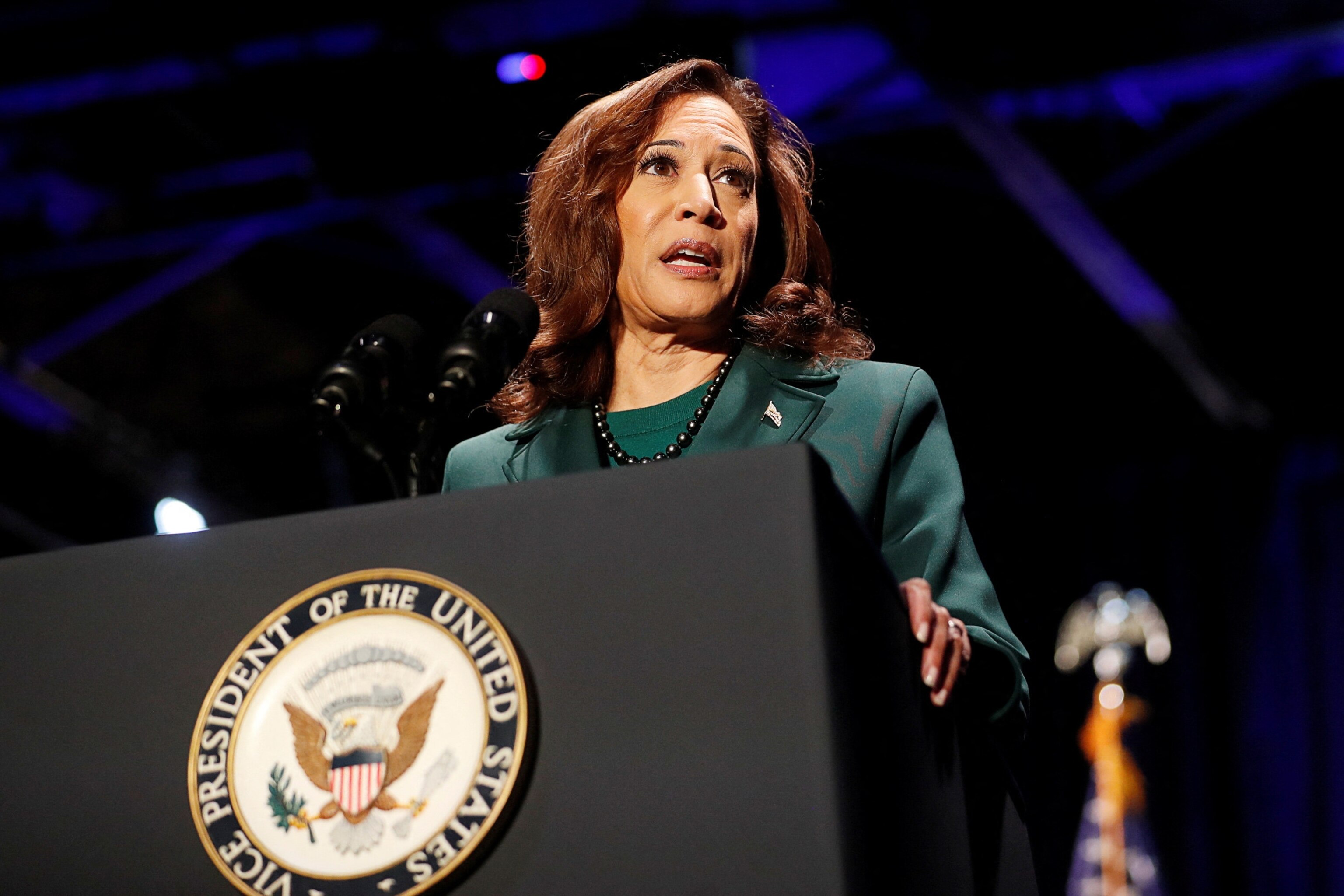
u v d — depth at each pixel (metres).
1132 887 30.88
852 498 6.17
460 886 3.69
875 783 3.78
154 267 30.36
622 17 21.30
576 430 6.98
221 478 32.84
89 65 23.83
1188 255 29.09
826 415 6.49
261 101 24.38
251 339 31.83
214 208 28.47
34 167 27.02
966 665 4.86
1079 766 32.72
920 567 6.06
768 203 7.98
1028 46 23.58
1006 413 33.12
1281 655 32.88
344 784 3.79
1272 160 27.22
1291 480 33.19
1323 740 32.00
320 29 22.64
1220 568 33.62
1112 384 32.50
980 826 5.17
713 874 3.54
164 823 4.00
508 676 3.78
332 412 5.68
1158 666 33.53
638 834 3.62
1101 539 34.53
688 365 7.23
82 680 4.23
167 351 31.88
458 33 22.02
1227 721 32.88
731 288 7.10
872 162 27.56
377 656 3.89
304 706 3.89
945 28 23.17
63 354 31.59
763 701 3.65
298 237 29.19
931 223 28.92
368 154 24.30
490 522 4.01
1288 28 22.81
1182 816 32.22
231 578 4.21
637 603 3.82
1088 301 30.42
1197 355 31.45
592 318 7.31
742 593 3.75
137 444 32.22
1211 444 33.66
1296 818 31.81
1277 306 30.28
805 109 25.05
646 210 7.22
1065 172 26.39
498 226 26.69
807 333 7.22
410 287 30.06
